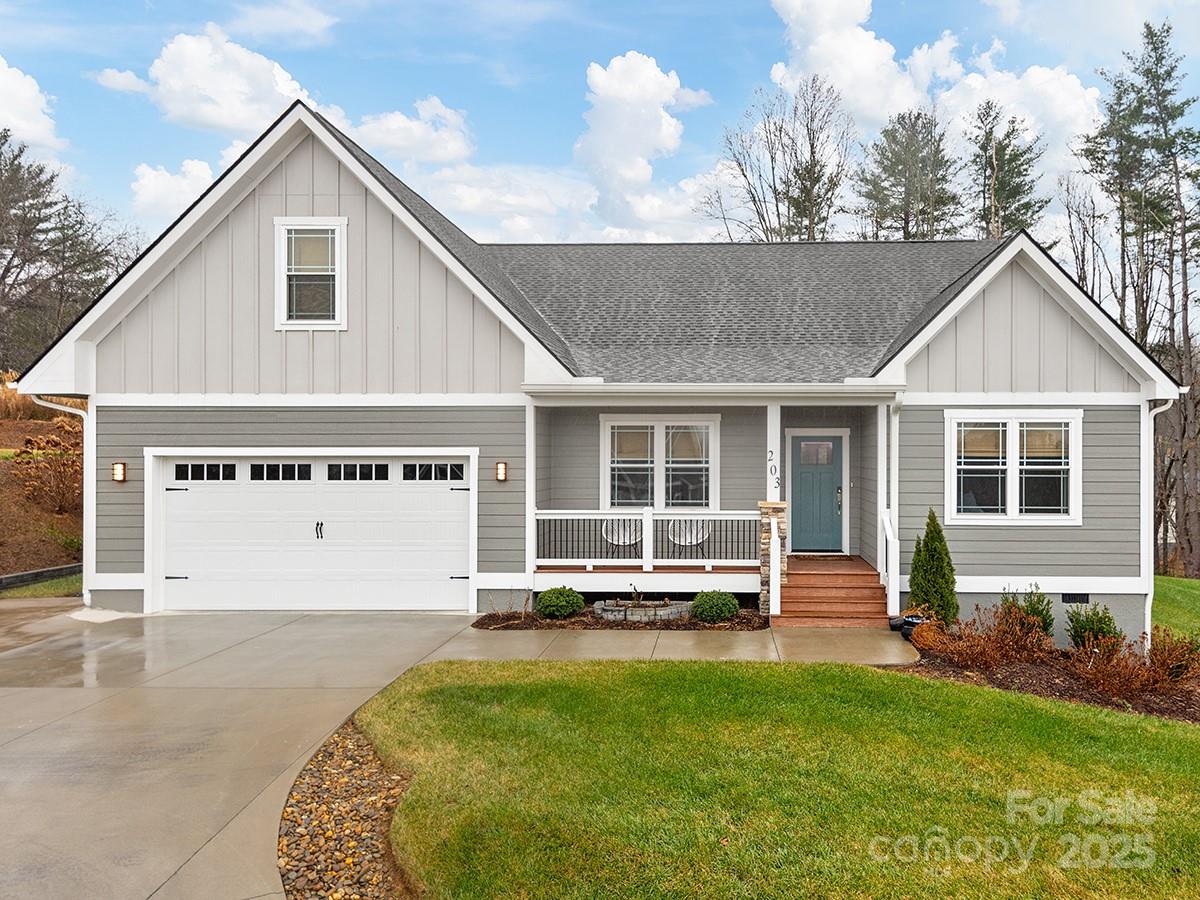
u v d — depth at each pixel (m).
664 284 17.06
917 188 35.72
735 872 4.98
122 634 11.88
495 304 13.13
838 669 9.10
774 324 15.37
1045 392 12.77
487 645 10.96
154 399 13.47
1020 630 10.88
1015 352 12.80
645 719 7.54
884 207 35.97
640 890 4.79
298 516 13.64
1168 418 30.27
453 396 13.39
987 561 12.85
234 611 13.59
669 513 13.61
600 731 7.25
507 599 13.42
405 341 13.41
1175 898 4.88
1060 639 12.72
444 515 13.55
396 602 13.57
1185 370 28.97
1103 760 6.87
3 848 5.38
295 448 13.48
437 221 15.86
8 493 20.03
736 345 14.73
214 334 13.48
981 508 12.90
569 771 6.37
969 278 13.54
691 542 13.80
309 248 13.48
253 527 13.64
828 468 15.04
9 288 42.47
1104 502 12.76
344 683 9.14
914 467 12.95
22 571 17.20
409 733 7.28
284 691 8.85
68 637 11.69
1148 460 12.66
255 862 5.22
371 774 6.55
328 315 13.45
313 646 11.00
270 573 13.63
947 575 11.85
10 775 6.59
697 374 13.59
